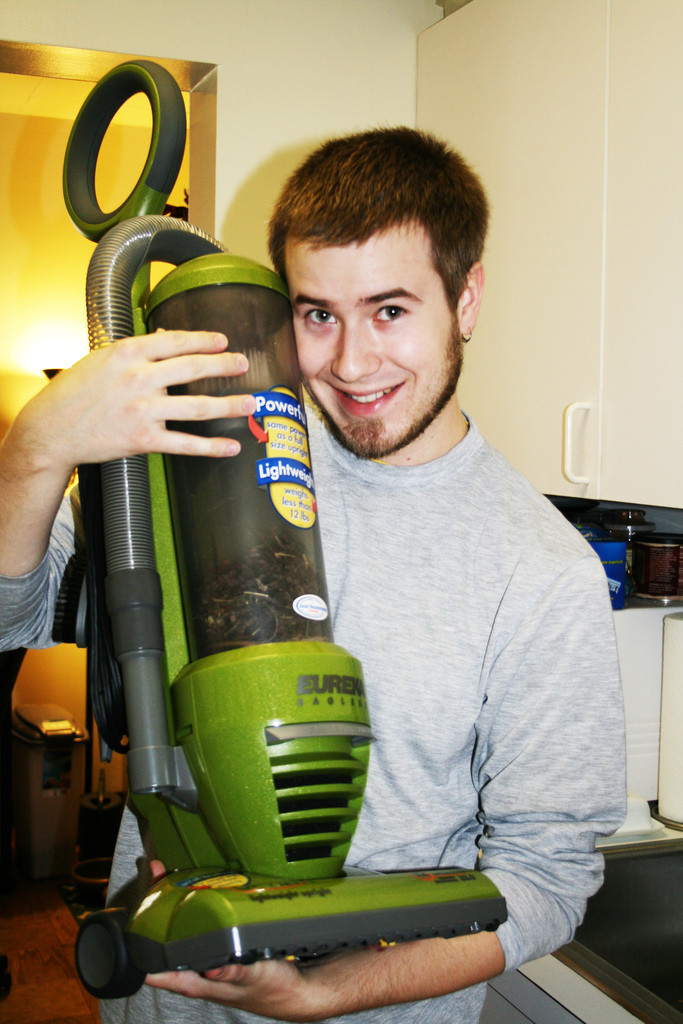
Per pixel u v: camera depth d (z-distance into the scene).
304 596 0.59
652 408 1.22
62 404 0.57
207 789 0.56
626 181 1.25
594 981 0.98
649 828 1.32
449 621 0.78
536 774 0.75
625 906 1.24
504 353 1.55
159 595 0.60
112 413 0.57
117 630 0.59
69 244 3.05
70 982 2.24
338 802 0.57
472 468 0.85
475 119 1.61
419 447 0.82
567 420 1.35
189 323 0.64
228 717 0.55
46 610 0.75
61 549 0.76
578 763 0.75
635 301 1.24
